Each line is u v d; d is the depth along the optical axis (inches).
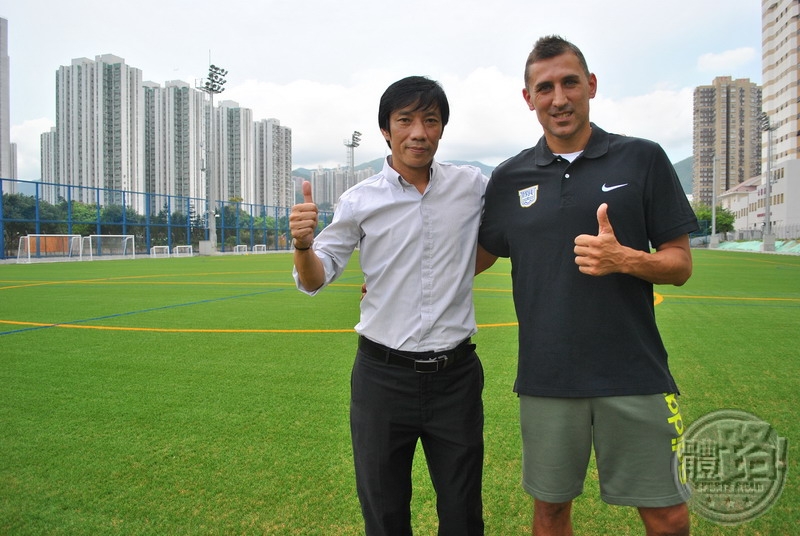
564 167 84.3
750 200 2802.7
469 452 88.0
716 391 186.9
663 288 526.0
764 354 240.4
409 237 87.1
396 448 89.0
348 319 344.2
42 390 191.2
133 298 460.1
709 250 1972.2
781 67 2517.2
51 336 287.0
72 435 151.2
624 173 81.5
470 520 89.2
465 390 89.0
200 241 1510.8
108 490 121.6
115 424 159.2
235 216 1779.0
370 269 90.4
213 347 259.3
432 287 87.4
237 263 1090.1
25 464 133.9
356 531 106.3
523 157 90.7
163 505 115.5
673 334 286.7
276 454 139.0
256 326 318.0
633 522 111.3
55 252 1183.6
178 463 134.2
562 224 82.4
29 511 113.5
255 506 115.0
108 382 200.7
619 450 81.2
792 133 2395.4
